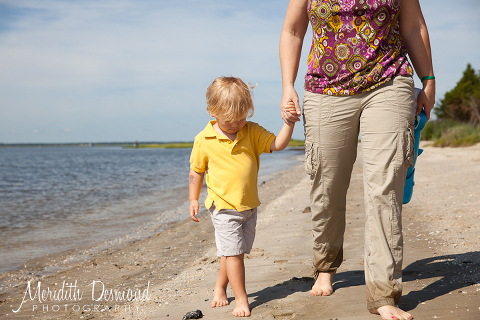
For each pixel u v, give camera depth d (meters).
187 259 3.86
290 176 14.05
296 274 2.76
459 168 9.59
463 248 3.00
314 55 2.11
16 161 39.75
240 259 2.16
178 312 2.25
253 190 2.23
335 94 2.00
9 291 3.12
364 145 1.97
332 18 1.98
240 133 2.24
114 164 30.62
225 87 2.12
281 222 5.07
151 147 157.00
